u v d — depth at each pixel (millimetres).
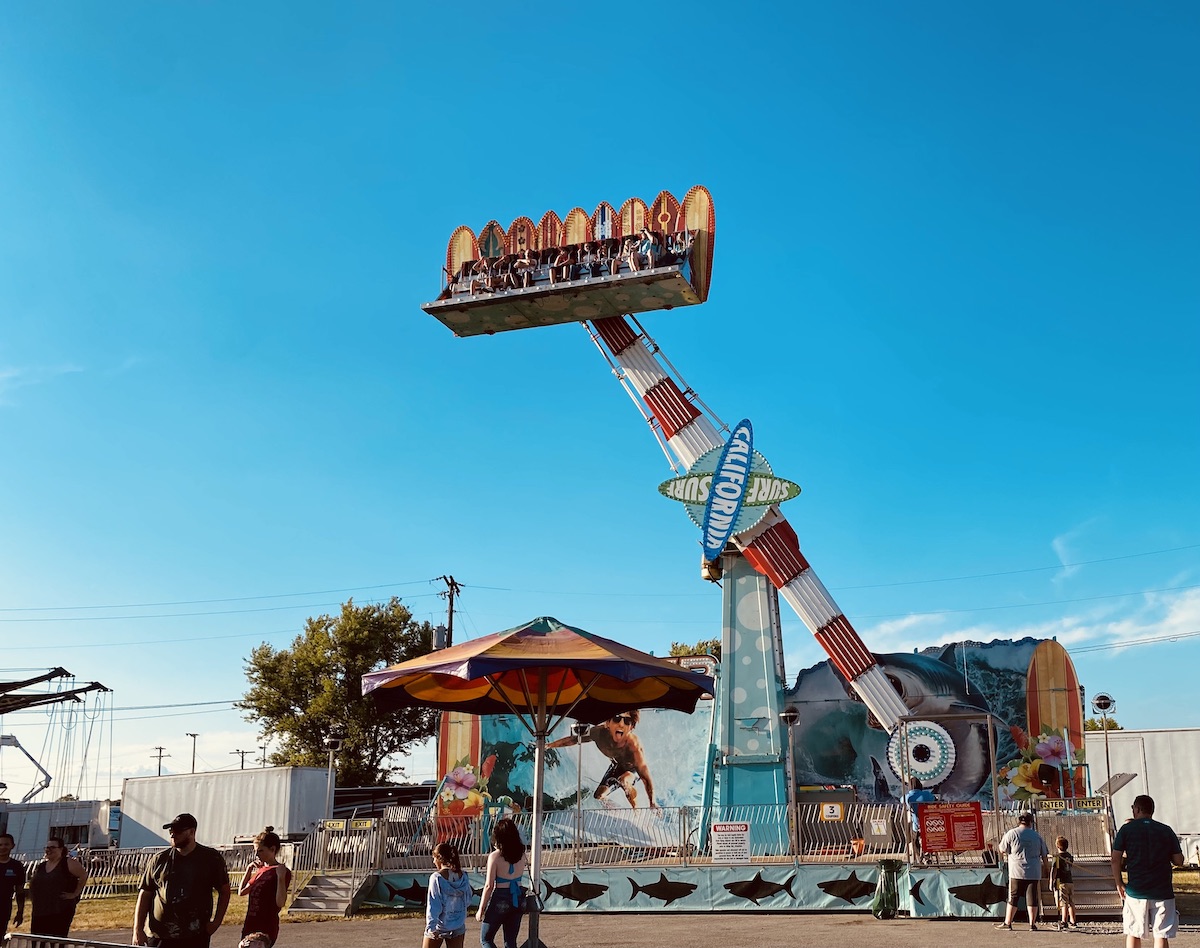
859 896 23375
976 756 33000
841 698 34312
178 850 9617
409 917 24500
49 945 9383
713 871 24344
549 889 24969
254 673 68062
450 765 35969
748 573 33500
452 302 34312
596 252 33812
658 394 34281
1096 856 22016
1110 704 29953
